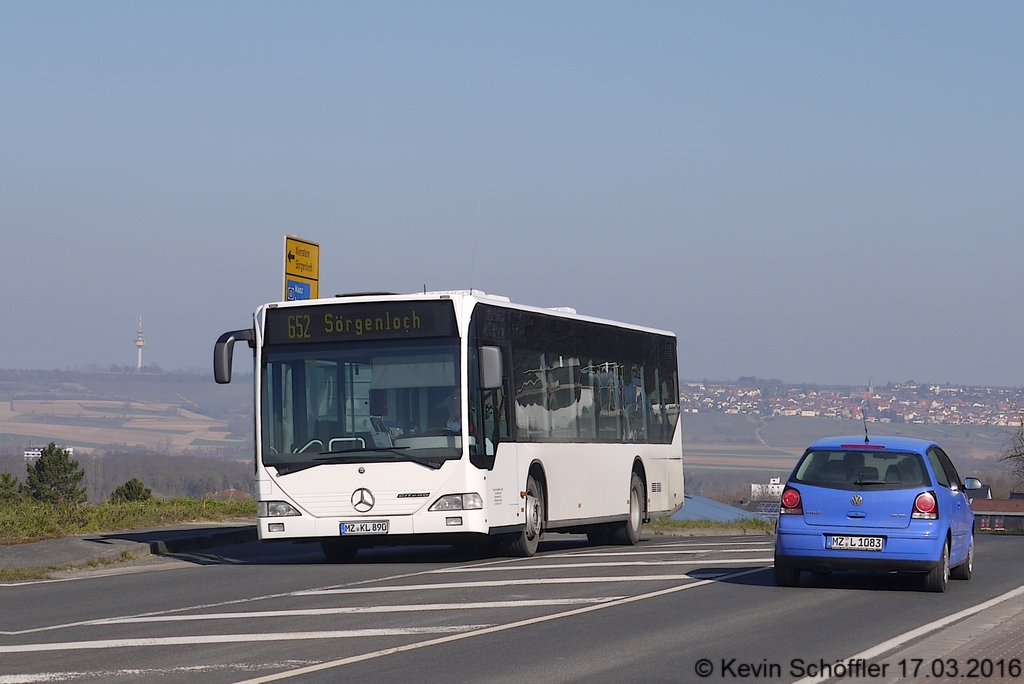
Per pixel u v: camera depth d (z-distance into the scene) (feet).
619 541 118.73
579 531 118.62
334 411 86.17
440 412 85.51
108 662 45.98
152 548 99.19
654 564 86.89
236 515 135.44
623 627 55.06
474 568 84.53
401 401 85.87
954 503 72.28
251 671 43.75
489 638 51.65
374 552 106.32
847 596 67.31
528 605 62.85
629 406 120.57
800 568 70.08
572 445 105.29
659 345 131.13
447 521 84.38
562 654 47.70
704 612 60.39
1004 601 65.51
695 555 96.43
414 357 86.22
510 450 91.91
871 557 67.97
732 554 97.19
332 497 85.05
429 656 47.11
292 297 126.52
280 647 49.32
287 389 86.89
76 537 103.60
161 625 56.44
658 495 127.44
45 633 54.65
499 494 88.94
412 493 84.58
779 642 50.98
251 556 102.78
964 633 53.31
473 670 44.14
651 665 45.32
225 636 52.31
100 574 85.40
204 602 65.98
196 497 152.25
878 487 68.69
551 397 101.65
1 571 82.43
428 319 86.89
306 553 105.40
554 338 103.30
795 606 62.85
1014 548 116.37
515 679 42.42
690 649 49.03
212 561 96.53
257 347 88.02
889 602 64.75
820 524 68.95
